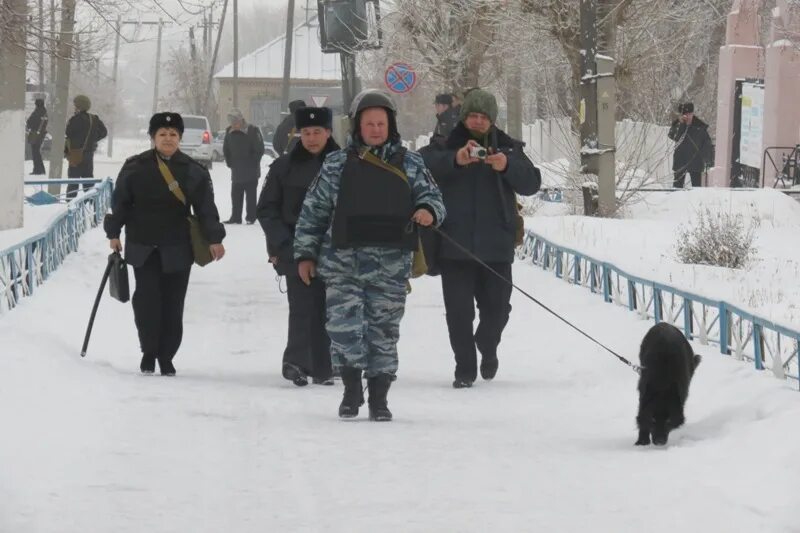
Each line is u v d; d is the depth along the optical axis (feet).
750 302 120.78
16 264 114.01
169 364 89.76
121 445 60.03
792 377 76.84
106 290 133.18
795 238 175.22
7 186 163.63
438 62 264.11
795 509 47.80
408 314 120.98
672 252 153.38
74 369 83.25
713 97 349.20
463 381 85.05
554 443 63.41
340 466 56.18
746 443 59.72
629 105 247.50
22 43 151.43
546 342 102.78
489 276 87.15
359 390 71.36
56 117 247.09
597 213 188.65
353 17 210.18
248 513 47.47
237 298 129.08
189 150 456.86
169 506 48.47
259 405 74.18
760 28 320.70
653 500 50.31
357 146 71.15
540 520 47.06
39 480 52.06
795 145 273.75
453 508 48.88
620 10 202.39
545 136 314.96
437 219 70.64
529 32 231.30
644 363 63.26
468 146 83.46
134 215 88.48
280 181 85.81
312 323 85.76
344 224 70.18
